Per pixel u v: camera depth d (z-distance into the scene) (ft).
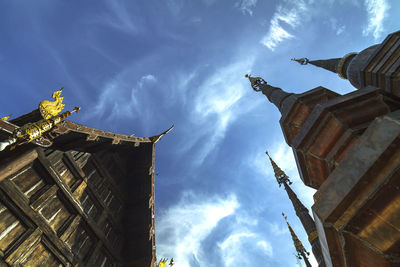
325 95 37.04
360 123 23.18
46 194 31.71
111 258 40.81
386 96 23.80
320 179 29.35
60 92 31.58
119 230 45.24
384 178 11.09
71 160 37.88
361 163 11.78
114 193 47.91
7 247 26.16
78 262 33.68
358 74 45.37
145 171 54.19
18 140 25.02
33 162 31.53
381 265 13.00
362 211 12.23
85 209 38.27
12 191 27.89
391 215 11.46
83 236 36.78
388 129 10.93
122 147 50.49
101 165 45.78
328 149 25.79
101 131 40.45
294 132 38.86
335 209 12.75
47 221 31.45
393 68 36.81
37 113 30.14
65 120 32.01
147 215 48.11
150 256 42.57
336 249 13.88
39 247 29.55
